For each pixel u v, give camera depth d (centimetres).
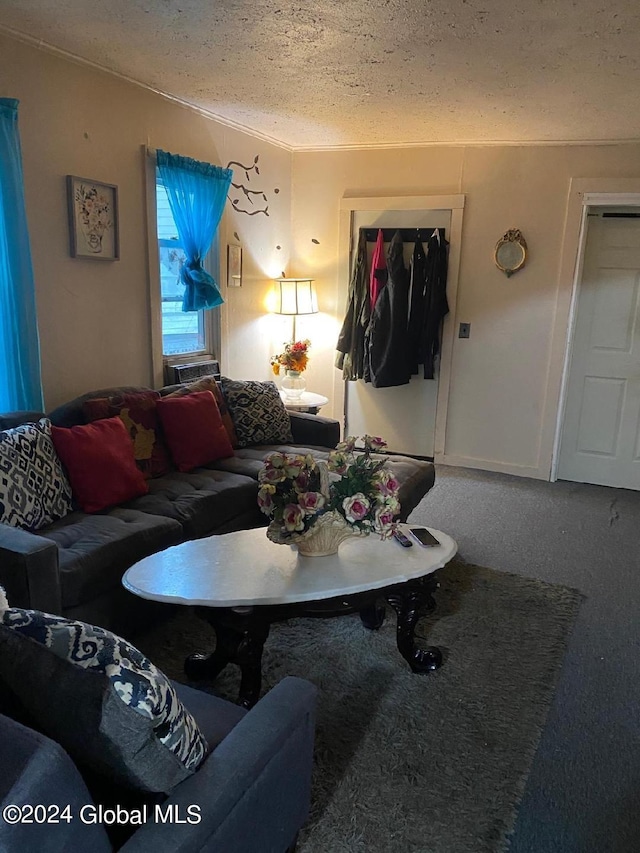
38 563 187
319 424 371
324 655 232
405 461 334
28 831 80
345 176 467
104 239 316
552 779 176
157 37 257
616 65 269
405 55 267
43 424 249
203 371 390
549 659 233
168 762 101
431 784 172
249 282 443
